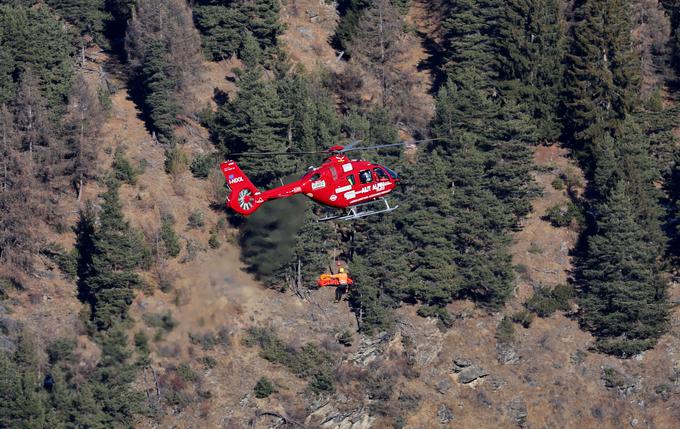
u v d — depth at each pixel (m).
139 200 174.75
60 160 173.50
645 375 173.00
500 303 177.88
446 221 177.12
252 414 152.38
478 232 177.50
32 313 155.88
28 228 164.00
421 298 176.75
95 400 140.75
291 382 157.38
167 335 153.62
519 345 175.25
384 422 163.88
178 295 158.62
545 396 170.38
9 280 159.50
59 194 173.38
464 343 174.25
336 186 113.38
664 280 177.75
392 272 170.88
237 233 170.50
